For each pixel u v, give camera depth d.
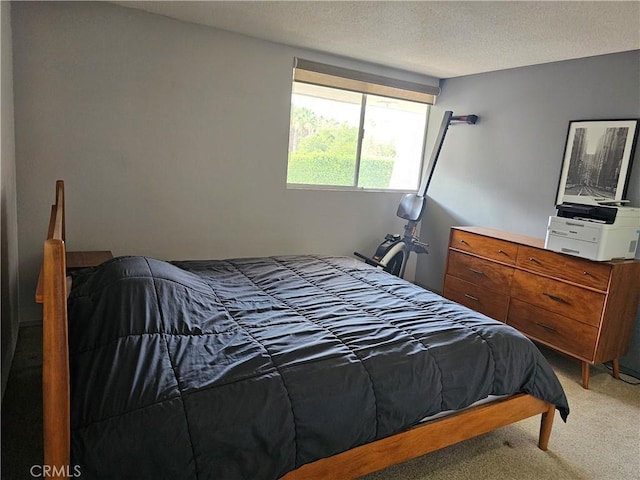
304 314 2.10
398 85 4.20
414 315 2.18
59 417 1.12
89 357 1.48
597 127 3.18
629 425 2.43
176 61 3.21
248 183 3.68
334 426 1.52
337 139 4.18
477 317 2.24
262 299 2.25
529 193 3.68
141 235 3.32
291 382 1.52
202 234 3.56
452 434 1.85
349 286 2.58
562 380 2.93
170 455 1.26
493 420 1.97
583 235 2.80
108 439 1.23
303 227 4.04
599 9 2.27
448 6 2.44
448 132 4.41
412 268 4.85
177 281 2.04
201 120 3.38
